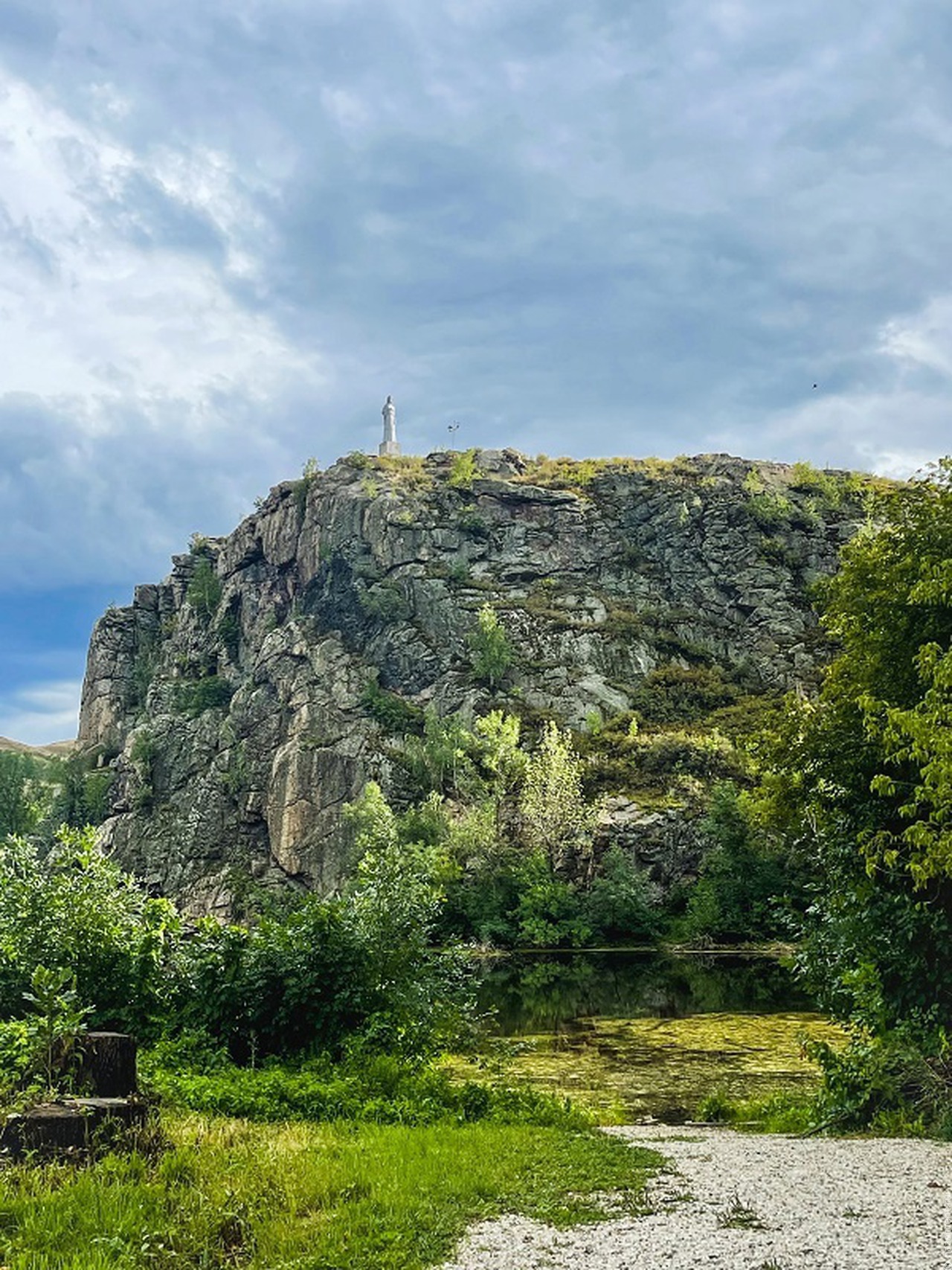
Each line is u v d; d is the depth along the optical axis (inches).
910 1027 608.1
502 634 4293.8
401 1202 325.4
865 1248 286.4
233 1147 395.2
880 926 657.0
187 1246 287.9
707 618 4682.6
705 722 4069.9
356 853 3553.2
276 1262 277.9
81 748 6127.0
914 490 792.3
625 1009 1432.1
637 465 5551.2
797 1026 1207.6
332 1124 483.2
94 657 6392.7
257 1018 641.6
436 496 5128.0
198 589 5935.0
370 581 4825.3
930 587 658.2
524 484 5329.7
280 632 4749.0
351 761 4005.9
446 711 4249.5
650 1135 538.9
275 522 5472.4
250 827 4227.4
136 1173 347.9
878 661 733.9
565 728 4089.6
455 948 741.9
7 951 644.7
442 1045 694.5
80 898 668.1
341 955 653.9
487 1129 492.7
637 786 3607.3
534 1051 1026.1
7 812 5054.1
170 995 650.8
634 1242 295.0
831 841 720.3
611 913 3014.3
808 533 4884.4
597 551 4958.2
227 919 3801.7
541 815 3378.4
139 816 4485.7
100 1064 429.4
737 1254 281.9
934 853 533.0
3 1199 309.7
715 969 2199.8
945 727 532.1
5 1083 459.8
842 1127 579.5
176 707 5093.5
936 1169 406.9
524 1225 313.9
